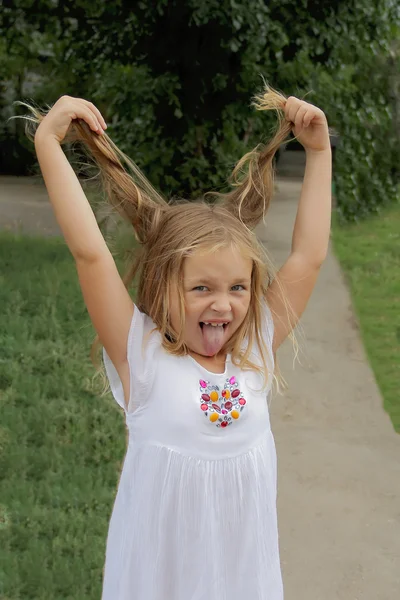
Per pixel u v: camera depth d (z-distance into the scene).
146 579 2.10
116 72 9.61
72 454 4.48
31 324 6.44
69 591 3.31
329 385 6.08
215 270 2.06
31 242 9.54
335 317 7.70
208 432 2.11
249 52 8.94
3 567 3.44
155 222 2.20
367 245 11.12
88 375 5.54
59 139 2.12
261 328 2.27
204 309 2.08
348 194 12.45
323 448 5.08
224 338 2.13
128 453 2.20
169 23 8.89
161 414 2.12
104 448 4.58
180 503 2.09
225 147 9.52
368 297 8.45
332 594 3.63
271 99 2.39
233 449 2.13
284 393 5.89
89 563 3.49
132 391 2.15
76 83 12.05
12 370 5.52
